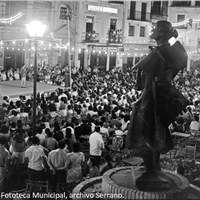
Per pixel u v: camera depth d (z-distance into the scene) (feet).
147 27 172.04
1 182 35.58
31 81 117.08
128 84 107.76
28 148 36.78
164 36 27.35
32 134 42.55
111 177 28.07
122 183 26.94
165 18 180.75
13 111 53.31
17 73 118.93
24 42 127.03
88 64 148.77
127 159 43.04
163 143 26.55
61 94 77.00
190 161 46.47
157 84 26.99
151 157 26.66
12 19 122.42
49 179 36.76
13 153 38.70
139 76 27.73
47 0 132.26
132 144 26.96
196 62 174.70
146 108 26.89
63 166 35.58
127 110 63.46
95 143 42.65
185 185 26.73
